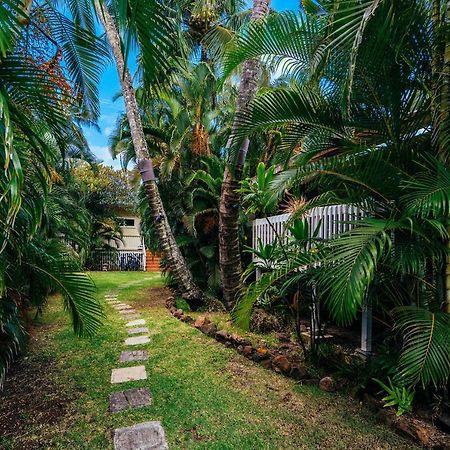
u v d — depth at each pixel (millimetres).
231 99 8164
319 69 2508
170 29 1642
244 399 2674
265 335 4371
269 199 2922
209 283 6691
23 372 3221
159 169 7277
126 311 6016
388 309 2848
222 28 6996
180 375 3158
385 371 2625
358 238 2053
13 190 1365
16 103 1935
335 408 2527
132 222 17844
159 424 2303
